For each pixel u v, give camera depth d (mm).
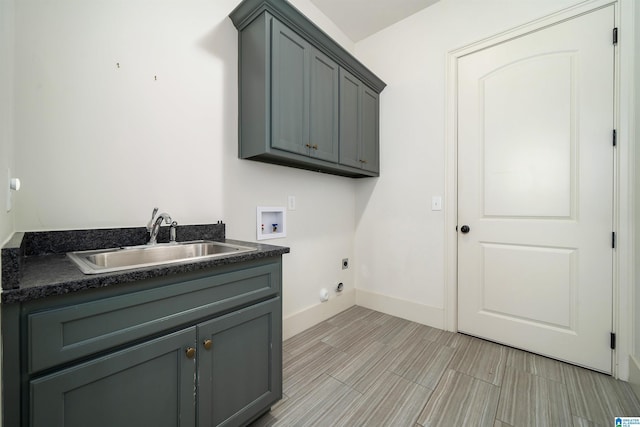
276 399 1258
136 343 827
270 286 1236
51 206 1122
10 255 633
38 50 1089
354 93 2227
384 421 1240
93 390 745
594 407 1320
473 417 1262
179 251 1397
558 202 1756
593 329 1640
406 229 2441
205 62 1603
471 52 2084
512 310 1921
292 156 1705
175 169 1486
